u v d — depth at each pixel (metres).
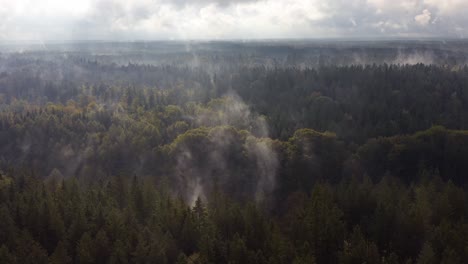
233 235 60.31
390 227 61.25
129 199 75.38
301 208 73.25
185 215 65.62
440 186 83.88
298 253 54.94
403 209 65.88
